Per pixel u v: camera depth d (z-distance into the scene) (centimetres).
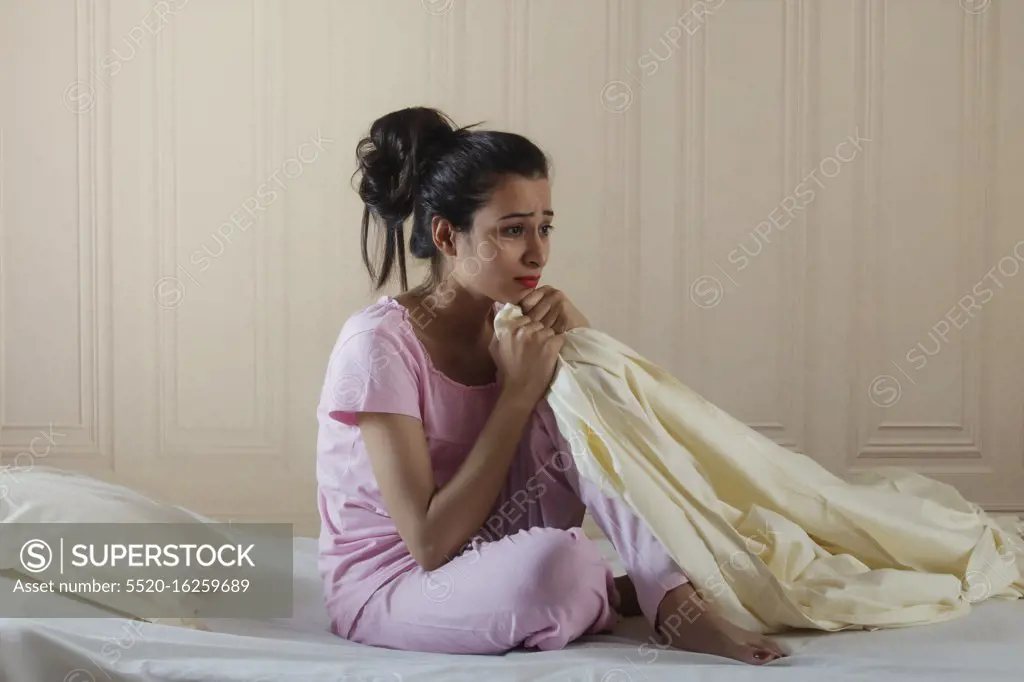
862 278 380
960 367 382
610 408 174
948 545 190
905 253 381
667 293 378
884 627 173
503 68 374
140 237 370
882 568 190
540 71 374
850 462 381
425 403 178
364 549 177
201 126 371
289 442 375
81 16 366
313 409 376
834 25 377
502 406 171
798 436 381
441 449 180
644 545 166
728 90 376
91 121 367
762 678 140
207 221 372
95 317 370
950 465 382
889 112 379
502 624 159
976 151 379
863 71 378
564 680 141
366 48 372
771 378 380
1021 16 379
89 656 141
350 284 375
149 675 142
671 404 184
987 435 382
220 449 374
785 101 378
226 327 374
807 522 188
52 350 370
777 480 188
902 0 377
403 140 189
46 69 366
